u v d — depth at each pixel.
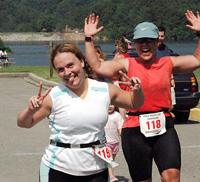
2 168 7.89
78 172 4.23
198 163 8.12
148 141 5.28
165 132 5.30
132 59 5.45
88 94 4.24
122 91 4.39
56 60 4.16
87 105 4.21
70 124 4.19
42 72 26.17
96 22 5.35
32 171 7.74
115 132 7.03
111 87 4.33
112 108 6.98
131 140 5.30
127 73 5.41
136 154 5.29
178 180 5.10
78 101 4.20
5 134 10.63
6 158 8.51
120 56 8.10
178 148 5.21
